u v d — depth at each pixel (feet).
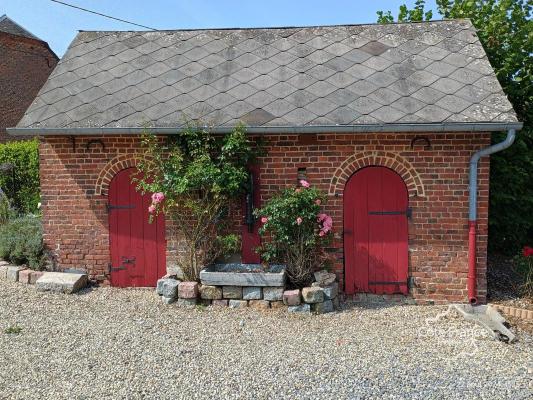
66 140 27.12
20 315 22.65
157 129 24.84
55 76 29.53
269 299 24.09
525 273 26.94
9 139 70.69
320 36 30.73
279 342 19.85
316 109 25.07
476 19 33.76
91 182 27.35
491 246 34.40
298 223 23.91
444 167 24.52
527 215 32.89
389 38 29.63
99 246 27.68
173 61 29.94
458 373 16.88
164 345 19.29
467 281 24.77
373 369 17.12
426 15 37.76
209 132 24.81
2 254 30.09
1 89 69.82
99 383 15.81
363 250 25.48
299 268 24.82
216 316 23.12
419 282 25.16
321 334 20.86
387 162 24.91
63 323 21.71
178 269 26.37
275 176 25.75
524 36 31.50
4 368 16.92
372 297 25.58
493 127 22.71
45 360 17.62
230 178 24.59
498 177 31.53
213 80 28.12
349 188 25.39
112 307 24.21
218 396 15.01
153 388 15.51
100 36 32.76
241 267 25.95
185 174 24.77
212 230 26.27
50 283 26.30
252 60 29.32
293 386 15.71
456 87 25.29
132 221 27.45
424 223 24.93
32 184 52.80
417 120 23.49
